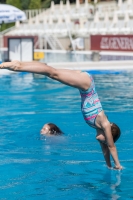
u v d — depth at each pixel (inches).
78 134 577.0
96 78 1119.6
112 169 429.4
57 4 3442.4
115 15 2197.3
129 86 987.3
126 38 1934.1
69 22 2431.1
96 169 429.4
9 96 873.5
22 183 389.4
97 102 407.8
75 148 510.6
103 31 2160.4
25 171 424.5
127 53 1866.4
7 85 1016.9
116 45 1996.8
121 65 1347.2
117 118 671.1
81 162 454.6
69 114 706.2
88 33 2220.7
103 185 382.0
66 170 427.5
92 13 2549.2
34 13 3073.3
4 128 609.3
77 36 2263.8
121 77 1133.1
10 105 781.3
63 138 556.1
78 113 713.6
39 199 350.0
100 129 418.9
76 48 2191.2
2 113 711.7
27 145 524.1
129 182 389.1
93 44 2127.2
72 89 971.3
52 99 844.6
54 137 560.4
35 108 755.4
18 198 352.5
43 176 408.8
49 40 2250.2
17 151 498.0
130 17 2305.6
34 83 1053.2
